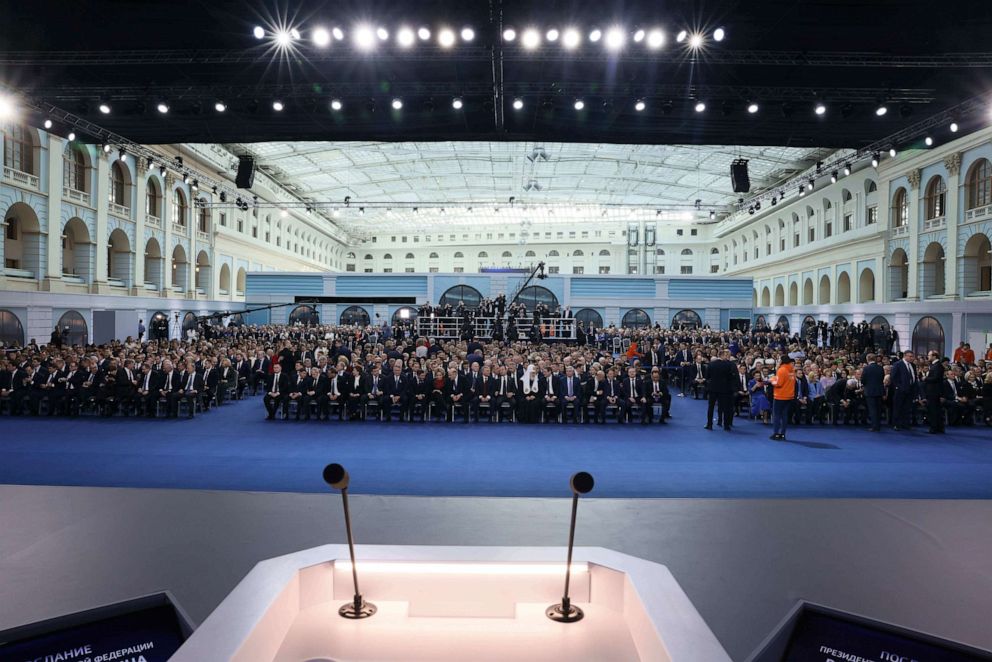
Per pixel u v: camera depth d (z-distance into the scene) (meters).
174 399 12.35
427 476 7.85
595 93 13.25
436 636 1.75
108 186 28.41
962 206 27.12
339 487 1.63
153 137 15.31
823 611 2.30
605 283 41.72
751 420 12.97
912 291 30.83
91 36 11.34
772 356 17.72
